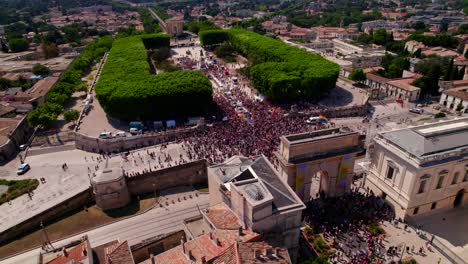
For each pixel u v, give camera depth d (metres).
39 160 115.31
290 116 139.00
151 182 101.81
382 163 90.31
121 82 140.88
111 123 136.38
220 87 177.25
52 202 92.56
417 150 81.19
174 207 95.06
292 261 71.12
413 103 166.50
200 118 127.50
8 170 110.00
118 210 94.62
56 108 143.62
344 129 90.12
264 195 62.78
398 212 86.06
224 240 59.78
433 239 78.19
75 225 88.94
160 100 130.88
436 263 71.75
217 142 116.56
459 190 88.00
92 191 96.75
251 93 170.50
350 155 87.50
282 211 64.56
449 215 87.38
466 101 151.75
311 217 83.88
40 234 86.06
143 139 120.94
